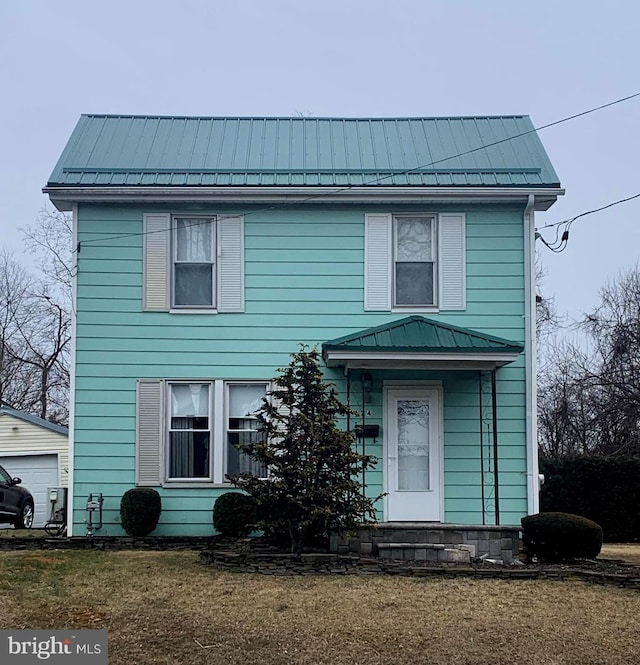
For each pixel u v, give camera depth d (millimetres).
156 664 8227
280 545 12953
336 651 8617
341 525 12234
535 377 15312
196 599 10273
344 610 9914
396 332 14648
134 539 14438
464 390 15367
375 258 15570
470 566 11961
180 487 15141
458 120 17922
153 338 15383
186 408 15414
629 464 18984
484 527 12711
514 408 15305
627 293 29844
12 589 10477
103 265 15445
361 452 15102
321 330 15453
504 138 17000
